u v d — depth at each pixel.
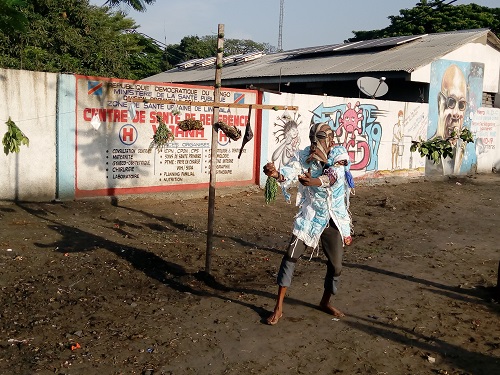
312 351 4.37
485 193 13.24
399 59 15.52
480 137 17.03
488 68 17.00
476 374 4.11
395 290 5.89
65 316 4.75
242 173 11.02
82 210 8.38
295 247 4.73
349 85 16.50
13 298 5.02
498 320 5.15
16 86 8.05
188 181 10.13
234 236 7.85
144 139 9.45
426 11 29.72
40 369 3.87
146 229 7.73
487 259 7.33
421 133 14.89
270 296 5.48
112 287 5.46
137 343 4.33
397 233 8.66
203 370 3.99
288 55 21.70
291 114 11.55
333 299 5.52
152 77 24.78
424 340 4.66
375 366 4.18
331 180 4.43
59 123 8.45
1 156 8.03
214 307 5.12
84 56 14.86
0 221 7.27
